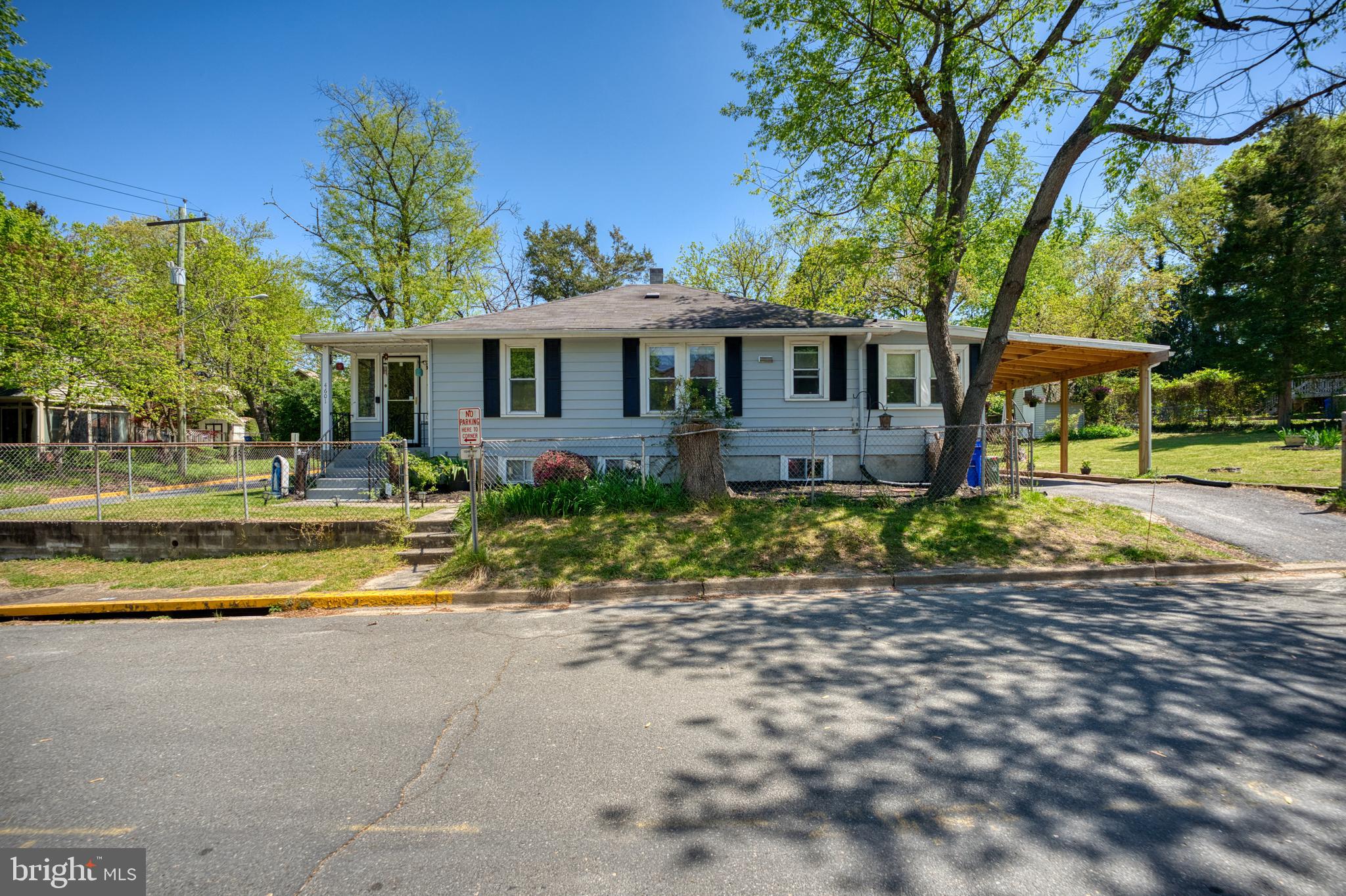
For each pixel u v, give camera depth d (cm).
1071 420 3394
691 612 652
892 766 322
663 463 1345
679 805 291
